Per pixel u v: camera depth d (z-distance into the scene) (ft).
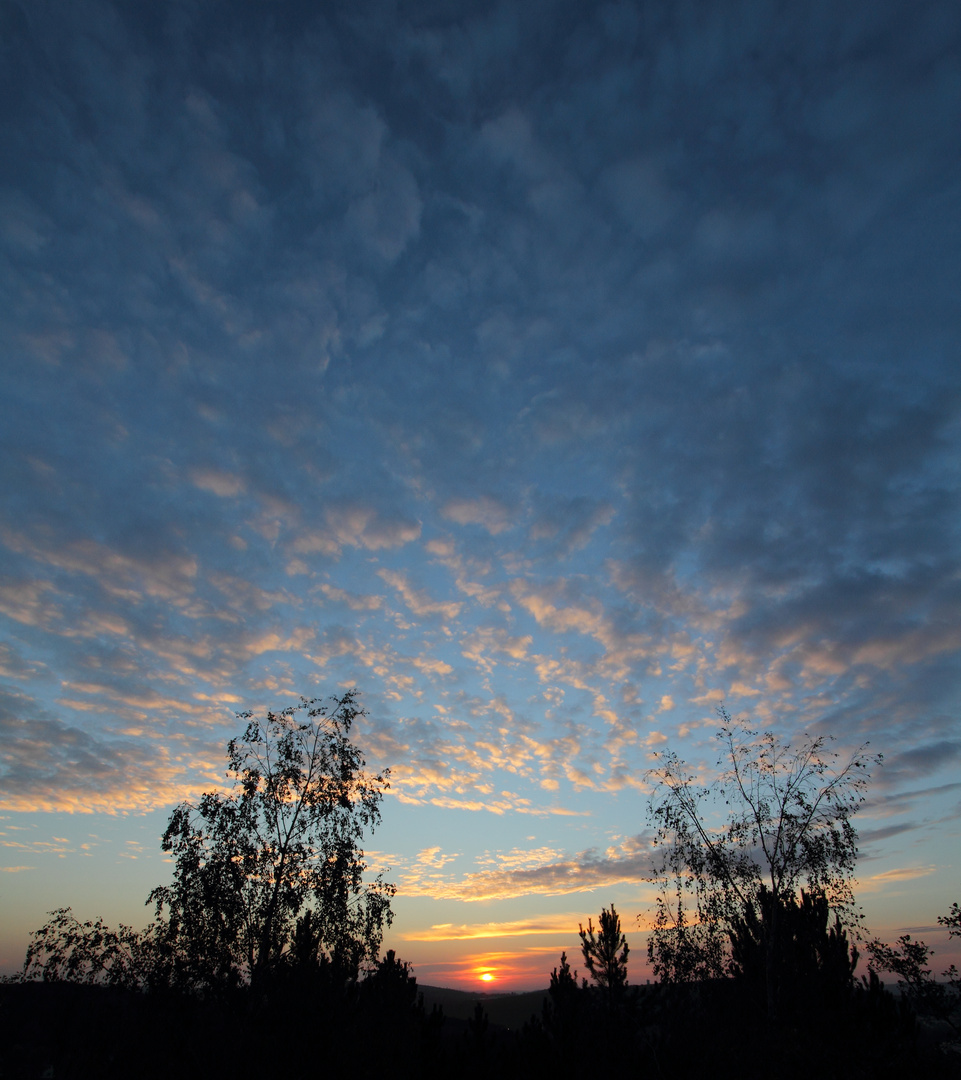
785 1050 60.54
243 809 81.35
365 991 66.08
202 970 66.18
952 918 78.89
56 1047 51.16
